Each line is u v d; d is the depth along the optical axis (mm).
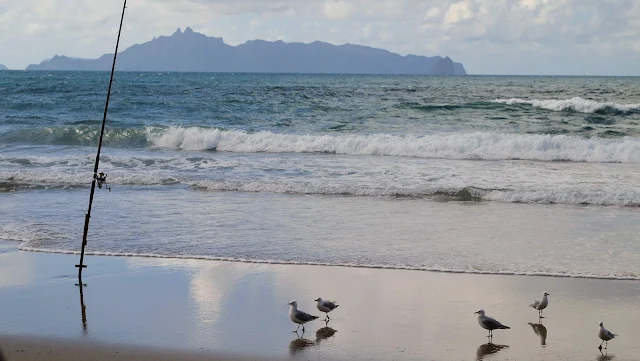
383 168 21359
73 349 7527
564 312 8852
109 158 22312
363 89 77000
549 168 21828
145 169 21000
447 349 7590
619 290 9766
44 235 12914
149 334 7984
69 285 9945
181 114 39219
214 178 19391
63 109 41656
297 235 13039
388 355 7406
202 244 12289
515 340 7875
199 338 7863
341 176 19812
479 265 11008
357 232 13320
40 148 25750
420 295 9492
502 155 24406
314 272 10578
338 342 7777
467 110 40438
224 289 9734
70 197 17000
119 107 43062
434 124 33781
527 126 33031
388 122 34594
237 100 50219
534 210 15734
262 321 8453
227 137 26734
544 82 116562
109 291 9656
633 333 8086
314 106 44156
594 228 13836
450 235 13133
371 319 8547
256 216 14805
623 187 18266
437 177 19750
